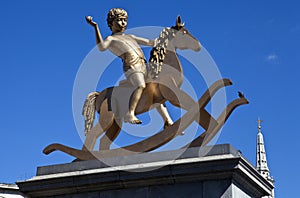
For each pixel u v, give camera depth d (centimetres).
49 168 1038
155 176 932
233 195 888
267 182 1013
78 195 995
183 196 917
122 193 962
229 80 1002
